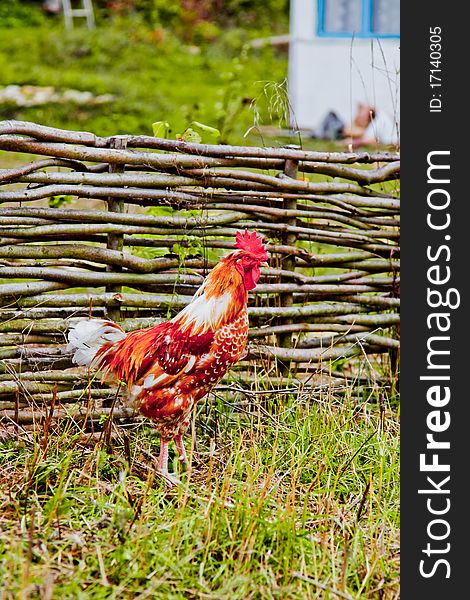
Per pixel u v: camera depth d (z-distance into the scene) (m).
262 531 3.51
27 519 3.57
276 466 4.18
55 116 12.55
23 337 4.43
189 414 4.14
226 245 4.75
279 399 4.73
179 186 4.60
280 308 4.95
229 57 18.20
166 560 3.29
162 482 4.01
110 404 4.59
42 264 4.44
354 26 11.94
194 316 3.95
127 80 15.30
